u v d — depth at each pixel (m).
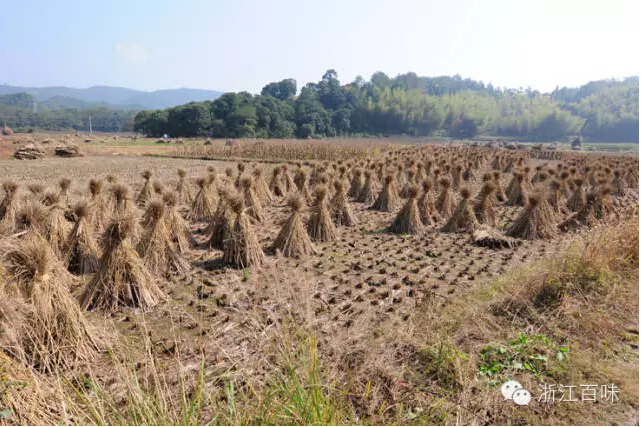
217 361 4.73
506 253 9.09
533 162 32.78
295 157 34.50
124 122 161.00
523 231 10.28
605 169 19.06
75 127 154.62
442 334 4.94
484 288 6.82
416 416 3.83
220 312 5.96
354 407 3.90
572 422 3.86
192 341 5.19
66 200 10.64
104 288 5.97
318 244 9.53
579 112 118.81
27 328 4.45
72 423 3.57
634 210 10.66
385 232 10.81
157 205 7.32
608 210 11.57
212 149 38.41
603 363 4.73
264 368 4.41
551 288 6.12
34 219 7.40
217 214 9.19
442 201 12.62
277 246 8.70
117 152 39.88
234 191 9.63
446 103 115.94
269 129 91.69
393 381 4.23
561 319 5.60
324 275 7.55
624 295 6.18
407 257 8.77
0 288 4.53
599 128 105.12
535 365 4.68
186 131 87.00
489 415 3.94
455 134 113.12
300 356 3.96
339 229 11.02
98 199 9.85
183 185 13.98
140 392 3.53
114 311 5.91
